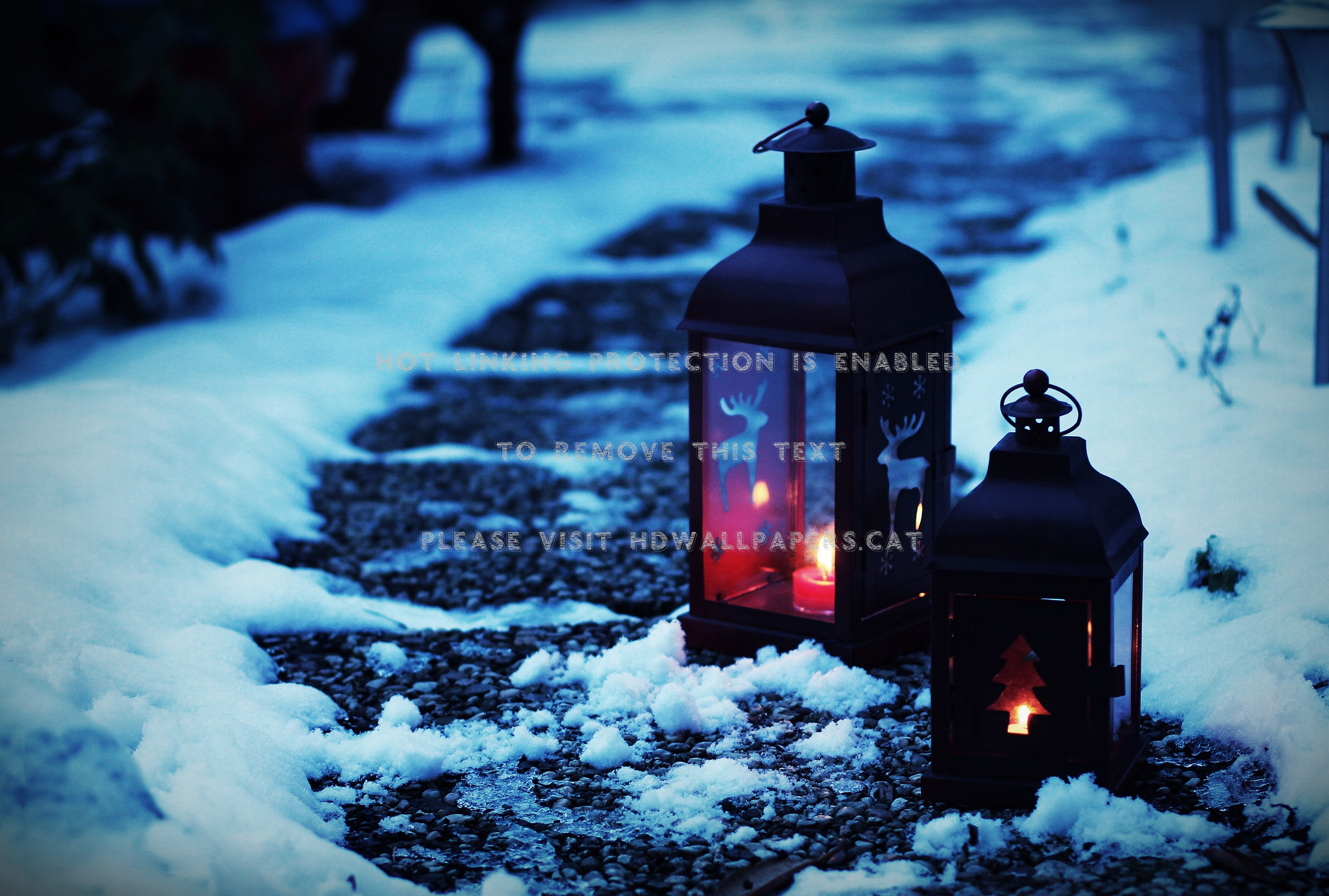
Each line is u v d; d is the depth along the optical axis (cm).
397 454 550
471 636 374
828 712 323
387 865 259
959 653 270
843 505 329
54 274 709
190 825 239
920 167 1120
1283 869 242
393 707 321
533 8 1165
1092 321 570
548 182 1083
